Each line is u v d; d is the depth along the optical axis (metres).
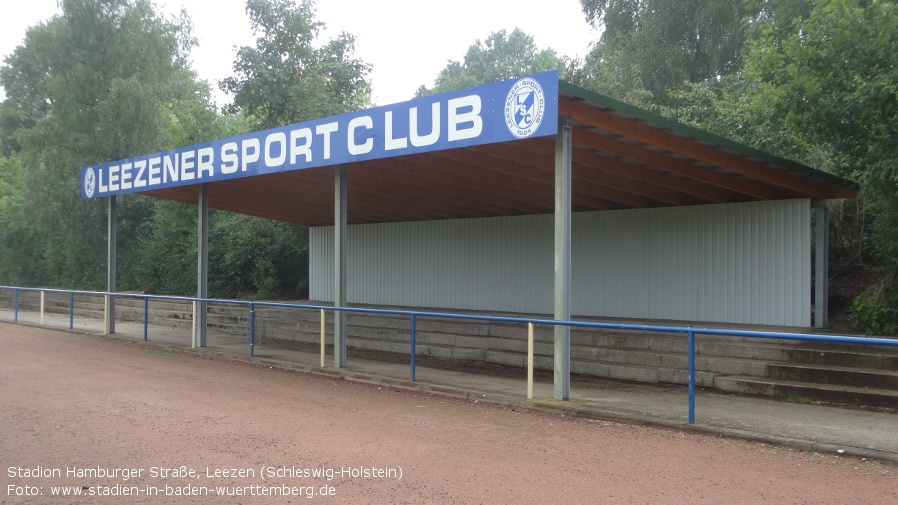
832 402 8.17
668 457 6.01
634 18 25.50
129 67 28.52
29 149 28.91
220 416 7.75
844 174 12.68
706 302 12.77
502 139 8.19
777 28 14.02
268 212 17.95
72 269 29.39
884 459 5.78
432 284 17.34
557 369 8.38
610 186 11.91
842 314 12.80
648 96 22.28
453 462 5.87
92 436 6.78
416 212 16.62
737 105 15.94
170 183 13.88
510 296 15.80
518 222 15.74
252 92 27.12
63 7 27.89
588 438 6.73
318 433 6.94
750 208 12.24
